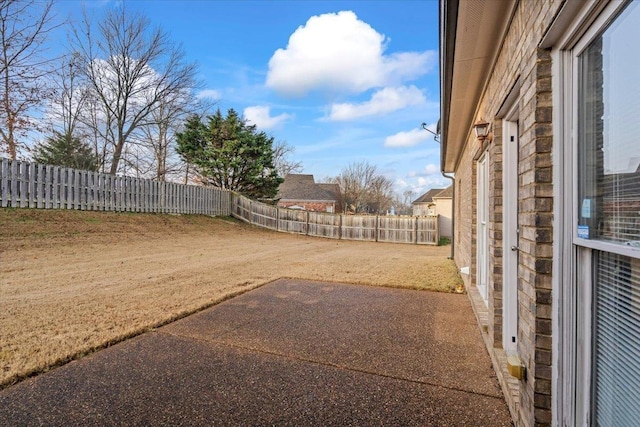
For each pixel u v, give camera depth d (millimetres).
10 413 2076
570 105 1501
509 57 2387
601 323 1350
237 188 22141
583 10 1303
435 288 5582
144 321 3721
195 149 21453
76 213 11188
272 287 5602
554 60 1579
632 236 1151
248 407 2189
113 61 17438
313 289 5504
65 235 9438
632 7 1124
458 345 3242
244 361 2861
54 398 2250
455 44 2777
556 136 1557
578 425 1464
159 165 20188
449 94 3945
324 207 32938
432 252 12414
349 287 5676
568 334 1506
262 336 3434
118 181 12797
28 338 3170
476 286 4914
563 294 1523
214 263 7805
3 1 11180
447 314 4227
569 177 1504
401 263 8680
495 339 2904
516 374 1874
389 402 2264
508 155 2881
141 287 5309
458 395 2352
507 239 2850
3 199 9703
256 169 22031
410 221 16781
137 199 13539
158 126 19547
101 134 17828
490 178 3209
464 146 6879
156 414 2096
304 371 2695
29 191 10234
